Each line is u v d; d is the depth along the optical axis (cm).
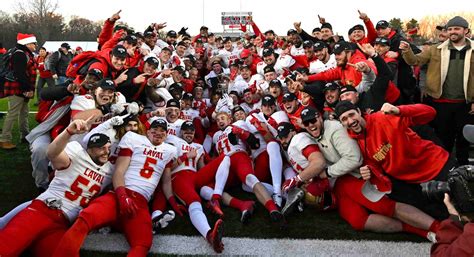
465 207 220
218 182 443
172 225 400
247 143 478
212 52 1069
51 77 1131
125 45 596
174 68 673
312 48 680
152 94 543
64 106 454
